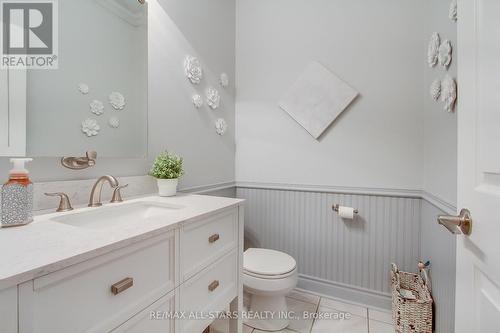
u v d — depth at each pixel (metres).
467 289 0.57
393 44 1.59
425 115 1.48
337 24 1.73
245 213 2.07
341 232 1.76
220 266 1.04
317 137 1.80
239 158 2.07
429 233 1.40
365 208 1.69
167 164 1.25
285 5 1.89
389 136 1.61
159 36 1.34
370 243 1.68
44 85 0.91
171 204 1.08
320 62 1.79
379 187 1.64
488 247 0.48
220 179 1.89
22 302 0.45
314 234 1.84
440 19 1.25
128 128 1.20
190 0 1.56
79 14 1.01
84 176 1.04
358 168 1.70
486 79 0.50
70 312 0.53
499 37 0.46
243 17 2.04
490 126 0.49
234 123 2.07
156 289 0.74
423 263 1.40
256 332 1.43
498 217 0.45
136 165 1.25
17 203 0.70
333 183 1.77
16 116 0.84
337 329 1.45
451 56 1.10
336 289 1.77
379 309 1.64
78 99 1.01
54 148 0.94
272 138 1.96
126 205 1.04
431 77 1.38
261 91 1.99
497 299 0.46
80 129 1.02
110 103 1.12
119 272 0.63
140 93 1.25
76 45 1.00
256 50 2.00
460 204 0.59
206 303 0.95
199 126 1.66
